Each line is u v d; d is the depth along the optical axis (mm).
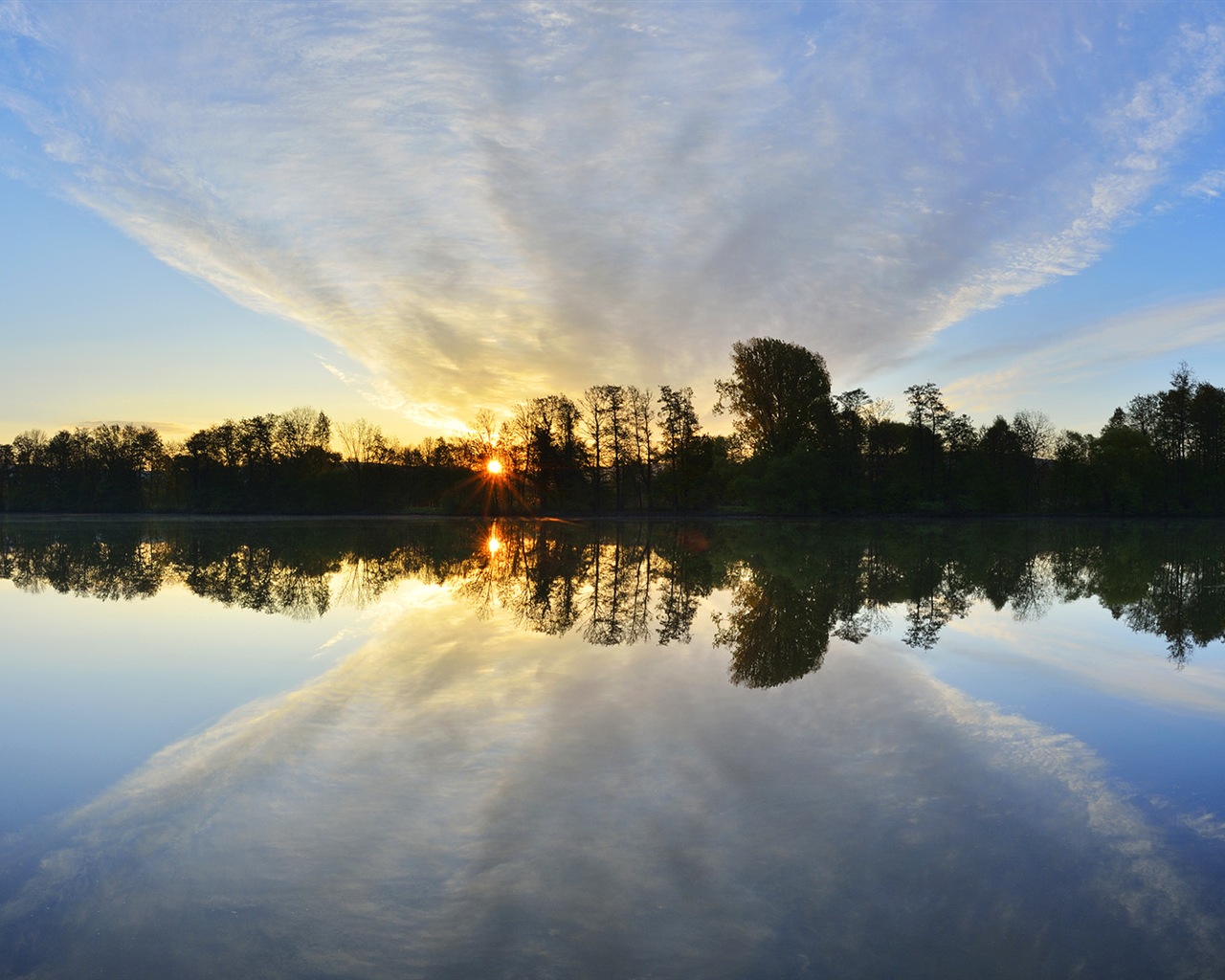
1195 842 7172
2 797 8336
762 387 92000
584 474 103562
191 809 7859
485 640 16734
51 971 5203
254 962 5273
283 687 12945
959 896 6105
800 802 7895
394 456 115188
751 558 39594
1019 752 9641
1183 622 20266
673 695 12078
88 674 14352
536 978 5035
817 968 5160
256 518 99938
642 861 6609
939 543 51625
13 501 114188
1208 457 97750
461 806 7777
